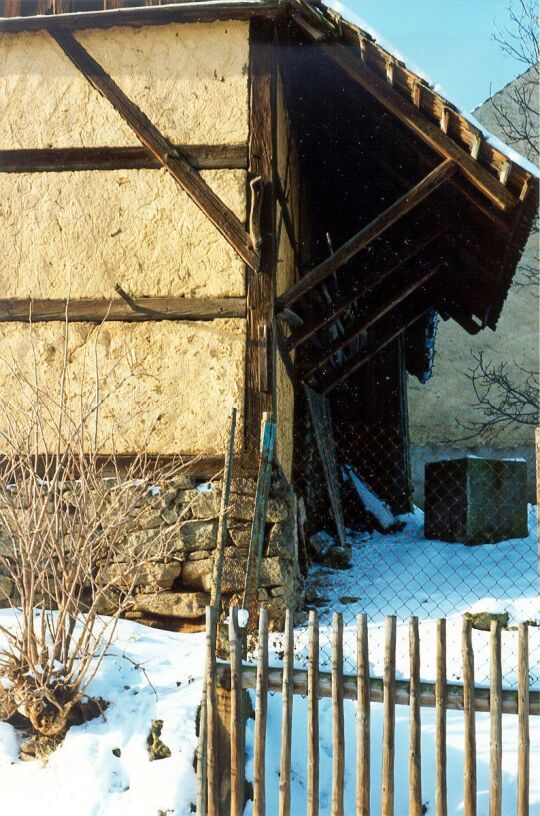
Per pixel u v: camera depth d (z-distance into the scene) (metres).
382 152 8.82
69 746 4.87
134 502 5.66
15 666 5.02
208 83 7.20
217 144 7.11
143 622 6.64
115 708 5.05
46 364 7.10
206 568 6.62
